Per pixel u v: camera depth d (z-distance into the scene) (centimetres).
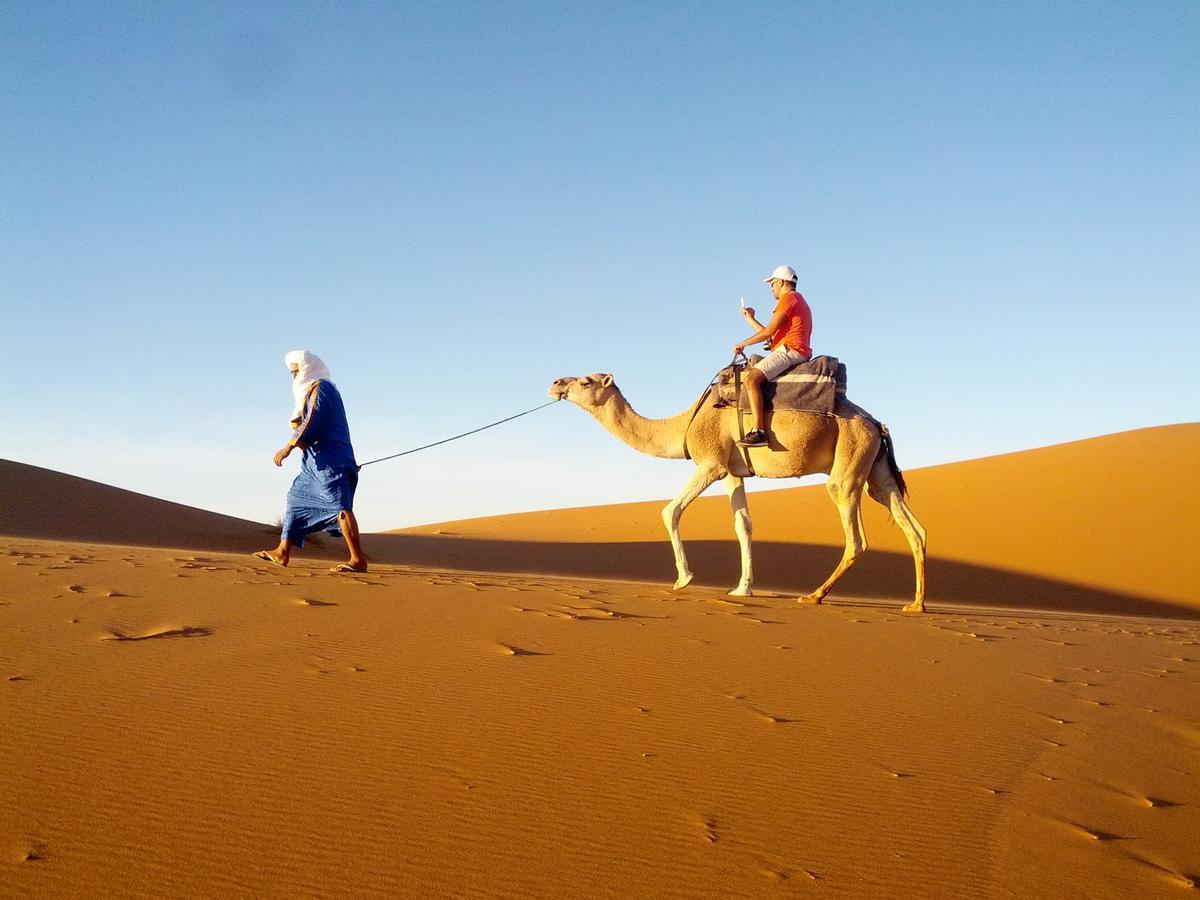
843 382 1245
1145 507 3684
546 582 1270
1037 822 452
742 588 1245
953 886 383
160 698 546
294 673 614
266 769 454
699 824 426
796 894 368
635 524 4341
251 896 340
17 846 362
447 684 612
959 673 754
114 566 1048
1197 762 557
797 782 485
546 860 382
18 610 754
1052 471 4184
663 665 700
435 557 3497
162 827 387
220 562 1189
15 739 468
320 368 1209
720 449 1241
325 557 3297
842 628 933
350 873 362
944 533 3691
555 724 548
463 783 454
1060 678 764
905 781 496
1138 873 404
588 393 1293
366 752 485
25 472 3941
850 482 1215
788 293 1238
